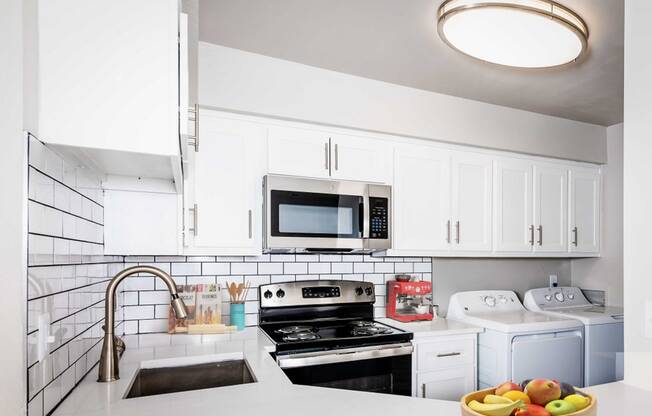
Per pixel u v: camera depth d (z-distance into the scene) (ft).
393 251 8.47
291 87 7.61
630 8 4.48
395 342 7.45
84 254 4.51
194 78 4.30
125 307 7.33
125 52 3.35
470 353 8.33
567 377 8.70
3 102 2.96
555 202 10.54
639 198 4.35
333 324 8.34
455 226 9.15
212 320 7.50
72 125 3.23
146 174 5.34
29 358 3.03
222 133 7.27
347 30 6.48
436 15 5.97
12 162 2.96
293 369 6.57
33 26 3.16
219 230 7.16
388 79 8.30
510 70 7.75
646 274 4.27
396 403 3.90
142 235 6.10
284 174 7.64
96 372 4.83
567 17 5.78
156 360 5.54
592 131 11.02
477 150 9.55
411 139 8.80
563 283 12.03
